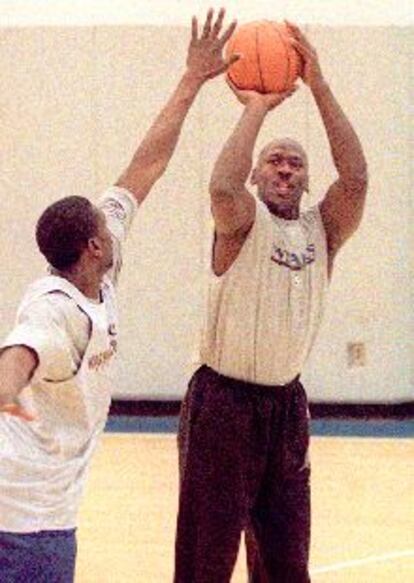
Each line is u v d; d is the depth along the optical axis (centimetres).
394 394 1446
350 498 1111
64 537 531
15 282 1477
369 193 1428
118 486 1146
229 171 651
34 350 496
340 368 1446
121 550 957
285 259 680
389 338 1442
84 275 539
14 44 1453
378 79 1421
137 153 642
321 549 963
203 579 686
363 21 1424
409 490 1138
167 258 1455
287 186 689
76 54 1451
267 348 677
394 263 1434
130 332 1466
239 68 687
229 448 683
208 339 686
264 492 698
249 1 1448
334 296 1439
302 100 1421
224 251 675
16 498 521
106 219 574
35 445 527
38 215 1469
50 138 1461
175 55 1441
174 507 1077
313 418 1448
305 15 1435
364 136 1424
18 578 521
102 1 1459
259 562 705
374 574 904
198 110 1435
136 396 1472
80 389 525
